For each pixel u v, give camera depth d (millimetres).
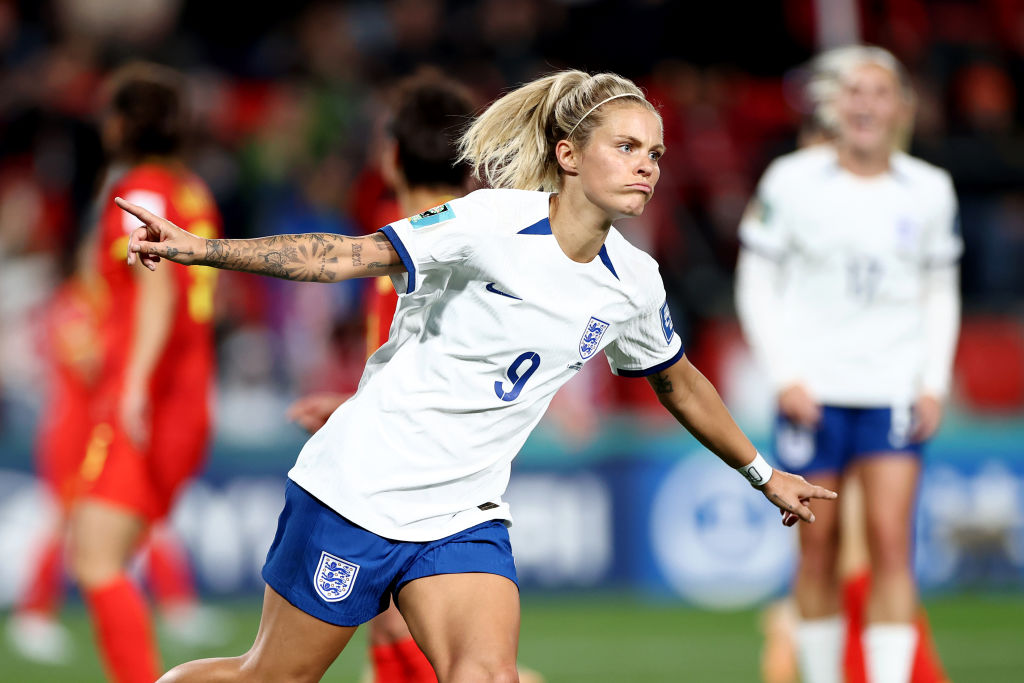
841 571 18438
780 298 19094
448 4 44656
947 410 33906
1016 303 35469
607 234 11367
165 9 45719
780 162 19172
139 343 16328
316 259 10492
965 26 46875
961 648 25344
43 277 33906
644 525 30578
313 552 11289
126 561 16688
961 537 31469
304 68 42219
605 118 10844
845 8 40688
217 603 28797
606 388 32750
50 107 38781
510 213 11008
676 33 43000
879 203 18312
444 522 11297
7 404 31766
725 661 23984
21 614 24797
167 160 17562
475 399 11125
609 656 24453
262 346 33219
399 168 14016
